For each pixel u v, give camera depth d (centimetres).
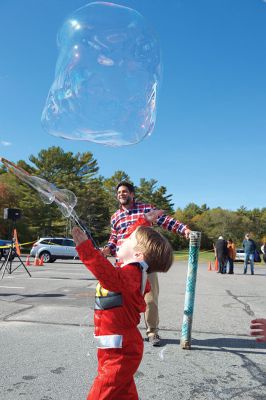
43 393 277
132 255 206
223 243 1500
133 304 191
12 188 4206
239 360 362
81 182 4556
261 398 281
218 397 280
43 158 4397
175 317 549
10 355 356
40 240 2125
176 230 404
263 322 205
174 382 305
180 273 1412
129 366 189
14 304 619
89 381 300
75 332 443
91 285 914
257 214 8106
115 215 415
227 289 920
